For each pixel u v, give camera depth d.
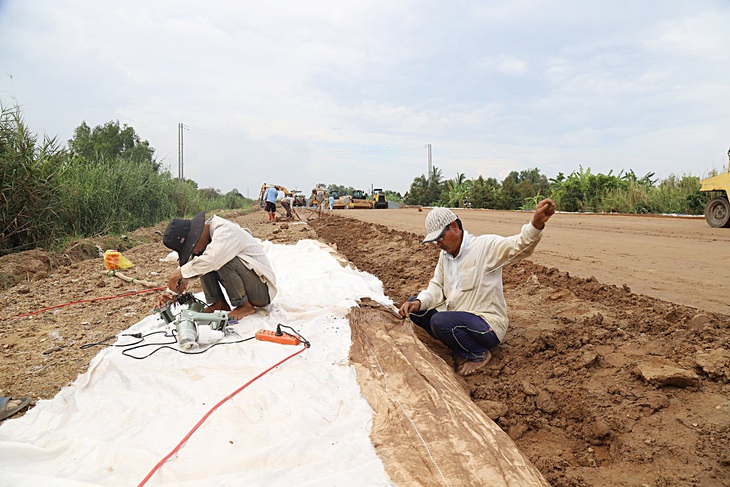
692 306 5.22
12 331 5.04
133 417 3.07
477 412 3.15
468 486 2.38
